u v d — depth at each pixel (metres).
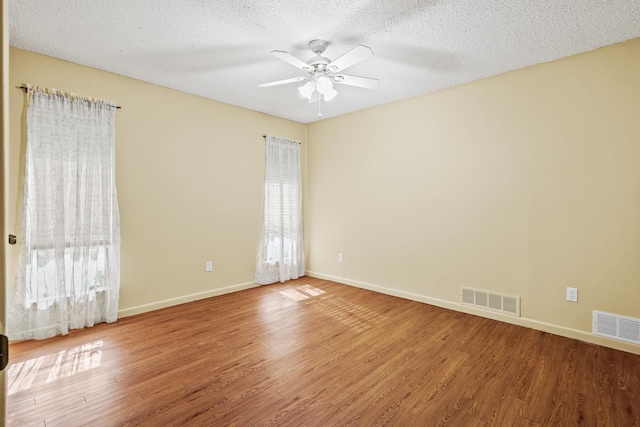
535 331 2.84
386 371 2.17
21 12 2.12
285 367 2.22
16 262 2.57
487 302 3.18
